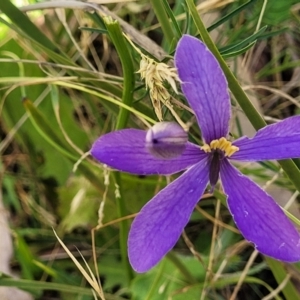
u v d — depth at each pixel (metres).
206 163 0.09
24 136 0.18
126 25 0.13
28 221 0.19
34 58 0.18
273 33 0.14
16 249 0.17
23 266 0.16
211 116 0.08
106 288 0.17
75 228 0.18
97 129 0.18
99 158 0.08
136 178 0.16
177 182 0.09
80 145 0.18
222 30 0.16
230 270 0.17
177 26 0.12
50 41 0.15
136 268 0.08
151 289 0.14
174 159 0.09
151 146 0.07
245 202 0.09
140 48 0.14
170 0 0.18
